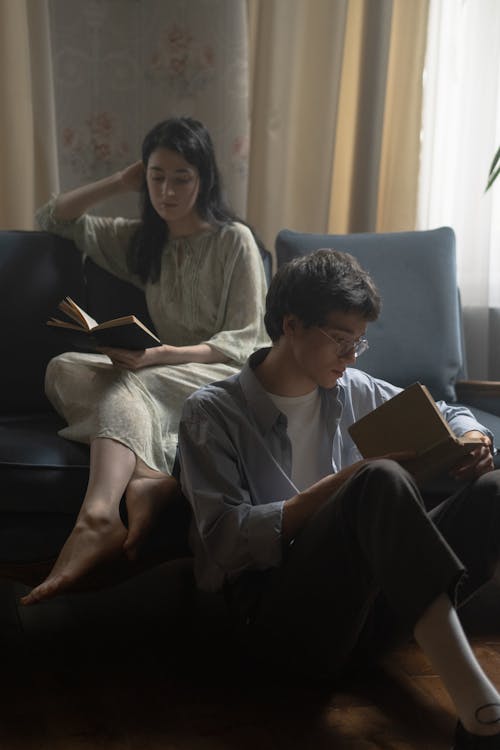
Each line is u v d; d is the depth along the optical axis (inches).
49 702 66.3
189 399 66.5
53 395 86.7
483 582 60.8
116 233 102.7
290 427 67.2
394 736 61.4
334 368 62.1
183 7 120.4
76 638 79.4
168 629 82.1
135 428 79.7
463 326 126.3
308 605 59.5
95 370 85.0
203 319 98.7
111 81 122.1
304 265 62.2
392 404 59.3
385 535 53.7
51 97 114.4
